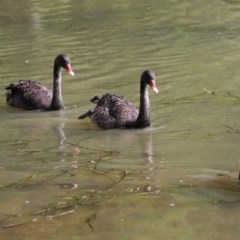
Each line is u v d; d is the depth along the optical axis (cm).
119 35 2645
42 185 1277
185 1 3259
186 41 2494
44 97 1845
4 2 3494
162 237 1050
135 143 1528
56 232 1075
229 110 1730
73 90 1958
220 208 1150
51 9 3275
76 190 1245
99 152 1469
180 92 1897
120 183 1273
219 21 2838
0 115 1792
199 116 1695
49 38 2652
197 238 1043
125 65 2189
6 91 1994
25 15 3167
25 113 1802
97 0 3403
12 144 1537
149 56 2289
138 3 3281
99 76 2083
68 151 1480
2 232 1080
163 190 1234
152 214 1132
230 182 1269
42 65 2258
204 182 1270
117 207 1162
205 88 1922
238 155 1419
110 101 1716
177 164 1377
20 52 2444
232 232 1062
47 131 1638
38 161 1416
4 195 1231
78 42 2555
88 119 1736
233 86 1931
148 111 1631
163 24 2825
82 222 1109
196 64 2166
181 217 1118
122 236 1056
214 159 1399
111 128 1647
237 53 2283
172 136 1567
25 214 1148
